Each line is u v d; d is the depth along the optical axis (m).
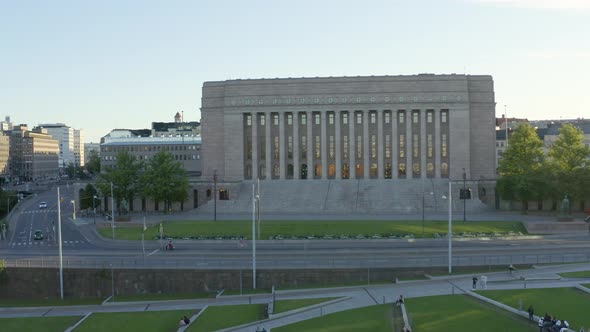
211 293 89.75
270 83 196.38
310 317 71.94
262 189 183.25
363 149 193.12
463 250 105.25
